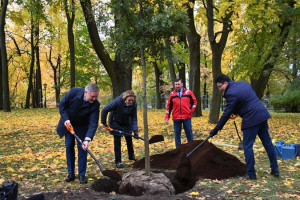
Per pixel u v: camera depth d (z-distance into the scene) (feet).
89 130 14.17
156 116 52.24
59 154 20.86
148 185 12.59
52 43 73.20
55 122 40.78
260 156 19.19
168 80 89.81
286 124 38.96
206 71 83.05
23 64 84.58
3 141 26.76
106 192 13.99
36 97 88.28
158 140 17.95
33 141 27.12
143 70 13.92
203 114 58.03
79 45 78.74
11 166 17.72
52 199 11.88
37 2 46.70
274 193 12.23
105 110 17.11
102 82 87.76
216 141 25.63
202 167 15.81
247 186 13.23
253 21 41.29
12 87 99.86
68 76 80.94
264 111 14.34
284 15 40.91
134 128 18.31
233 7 26.68
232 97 14.40
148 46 13.97
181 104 20.20
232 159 16.47
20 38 83.51
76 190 13.12
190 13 40.37
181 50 49.21
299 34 44.37
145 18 14.01
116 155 17.51
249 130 14.28
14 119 43.37
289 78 69.36
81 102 14.15
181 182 14.39
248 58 51.01
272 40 46.03
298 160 17.78
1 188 7.64
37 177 15.26
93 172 16.39
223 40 37.93
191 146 17.83
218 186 13.37
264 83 49.75
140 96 119.55
